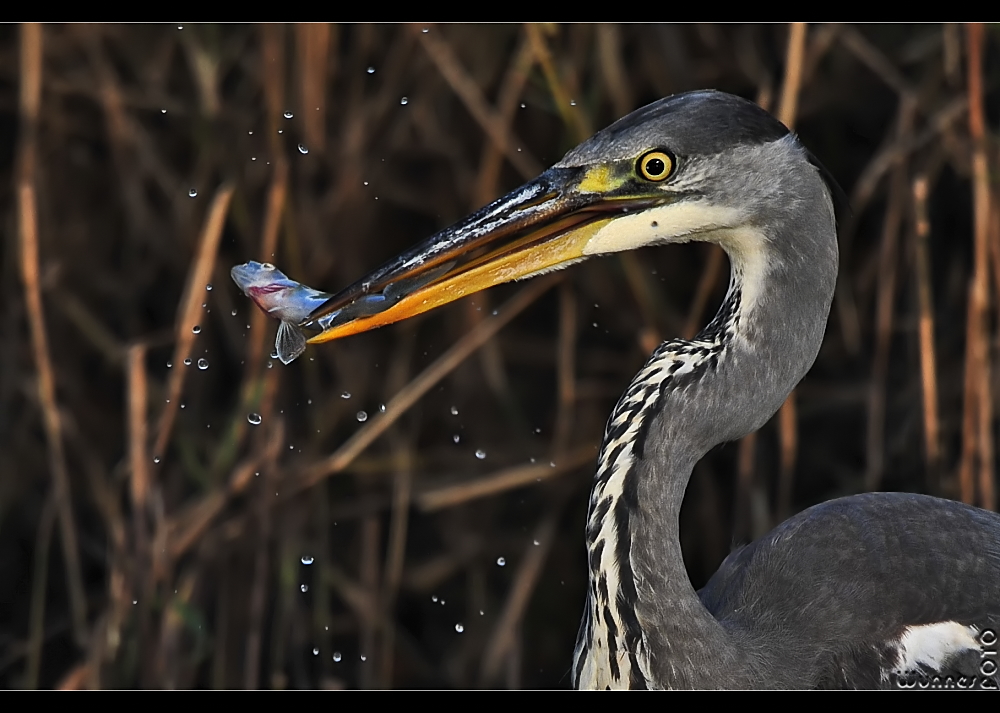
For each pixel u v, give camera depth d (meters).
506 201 5.05
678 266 7.95
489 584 8.01
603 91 7.79
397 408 7.47
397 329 7.97
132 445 7.21
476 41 7.79
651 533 4.79
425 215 7.97
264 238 7.36
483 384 8.02
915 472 7.88
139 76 8.02
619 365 7.95
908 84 7.84
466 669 7.84
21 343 7.99
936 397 7.89
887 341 7.54
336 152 7.77
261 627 7.51
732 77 7.93
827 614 5.02
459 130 7.89
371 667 7.71
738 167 4.88
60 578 8.06
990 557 5.09
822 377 8.04
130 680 7.29
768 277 4.91
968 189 7.91
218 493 7.36
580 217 5.05
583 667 5.06
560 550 7.95
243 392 7.32
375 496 7.96
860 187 7.54
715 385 4.84
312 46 7.59
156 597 7.32
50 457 7.60
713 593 5.50
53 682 7.93
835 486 8.04
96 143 8.05
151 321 8.02
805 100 7.88
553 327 8.11
